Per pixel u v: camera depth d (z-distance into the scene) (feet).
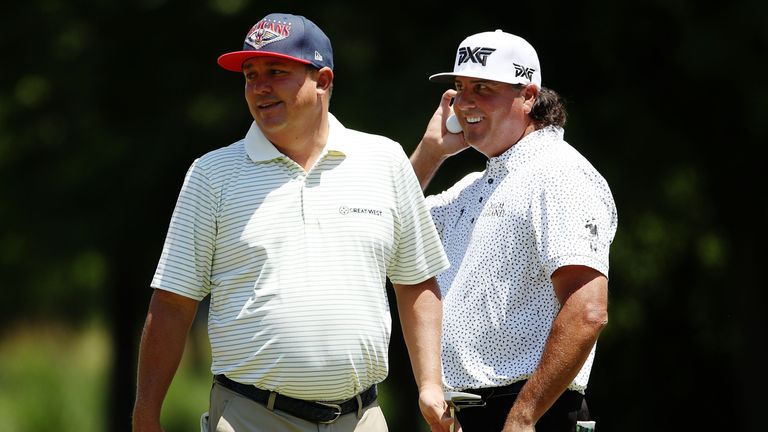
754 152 151.94
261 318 48.83
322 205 49.78
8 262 220.64
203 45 173.88
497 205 55.36
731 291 173.58
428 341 52.65
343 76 156.15
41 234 190.39
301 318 48.75
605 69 149.79
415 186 52.49
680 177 168.55
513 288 54.49
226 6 163.12
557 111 57.06
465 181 60.49
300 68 49.73
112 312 208.74
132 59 177.68
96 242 187.73
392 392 194.59
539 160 54.95
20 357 262.67
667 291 188.44
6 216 192.03
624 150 149.18
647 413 186.70
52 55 180.96
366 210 50.19
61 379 239.30
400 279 52.90
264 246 49.11
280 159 49.98
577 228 52.70
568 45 150.61
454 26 153.28
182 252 49.52
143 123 178.70
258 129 50.60
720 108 148.77
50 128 187.11
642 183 149.59
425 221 52.80
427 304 53.06
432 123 61.98
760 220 158.30
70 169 184.65
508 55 55.83
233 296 49.47
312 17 158.81
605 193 54.54
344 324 49.06
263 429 49.26
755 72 136.46
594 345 53.88
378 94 149.38
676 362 186.80
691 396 186.39
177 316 49.90
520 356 54.29
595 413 187.83
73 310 312.50
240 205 49.52
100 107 181.98
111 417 209.46
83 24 179.01
